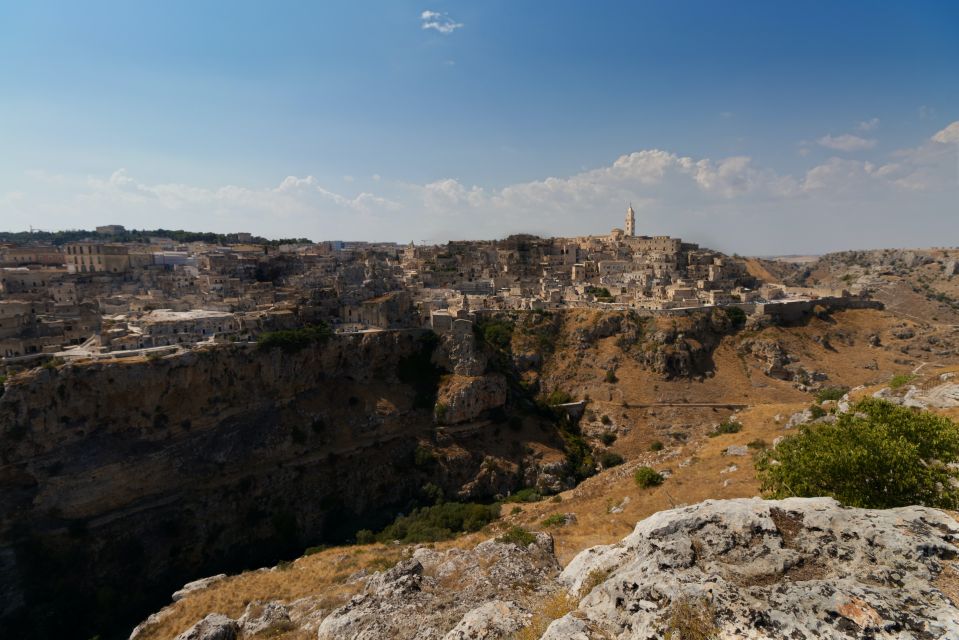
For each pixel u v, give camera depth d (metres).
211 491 97.94
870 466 29.89
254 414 108.56
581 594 25.31
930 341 159.25
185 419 100.56
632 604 20.25
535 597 31.53
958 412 52.91
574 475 118.75
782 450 36.72
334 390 120.81
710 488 56.41
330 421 115.69
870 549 20.25
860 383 139.25
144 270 188.25
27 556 81.19
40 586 79.81
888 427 32.69
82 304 127.75
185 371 100.19
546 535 48.75
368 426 117.88
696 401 134.88
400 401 123.50
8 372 92.31
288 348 114.38
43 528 83.69
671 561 21.84
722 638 17.47
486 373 131.25
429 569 42.53
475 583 36.22
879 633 16.56
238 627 42.56
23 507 83.69
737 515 23.50
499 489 113.94
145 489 93.06
